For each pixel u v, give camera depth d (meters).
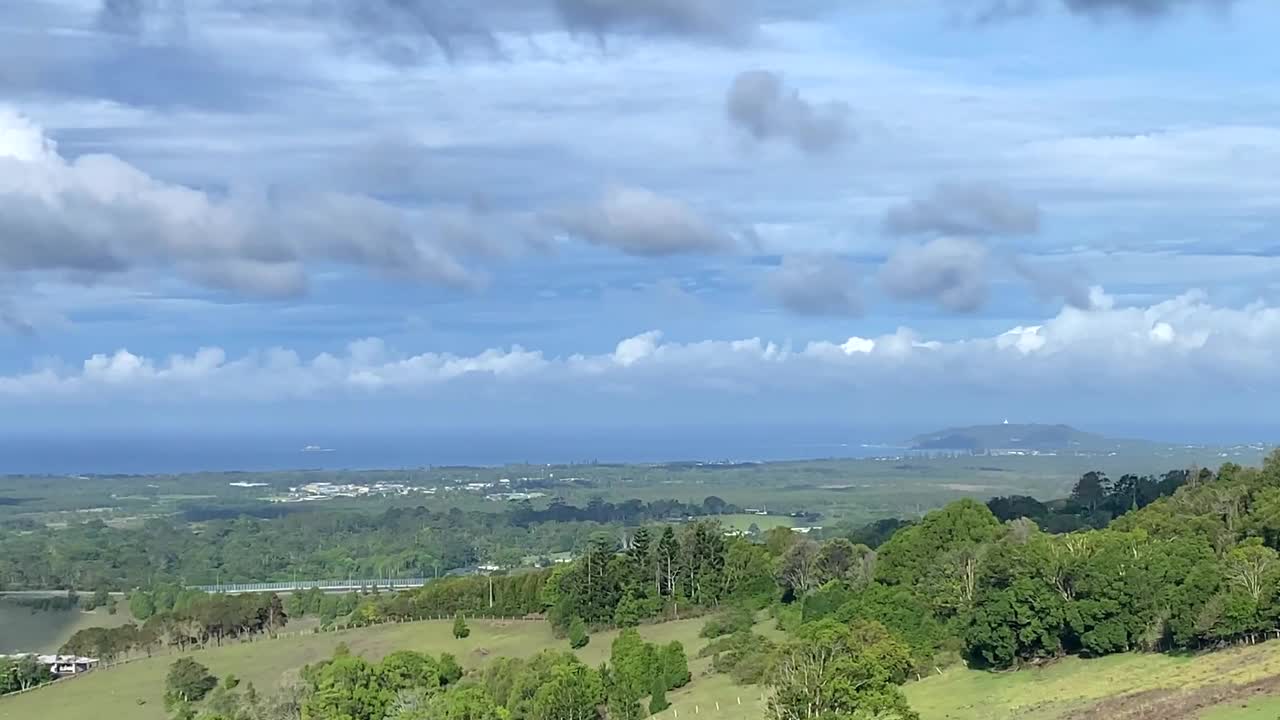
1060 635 108.00
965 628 112.88
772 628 145.12
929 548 137.12
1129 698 87.12
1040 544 113.06
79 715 151.75
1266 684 83.38
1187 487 159.88
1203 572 101.62
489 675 127.69
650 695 121.44
